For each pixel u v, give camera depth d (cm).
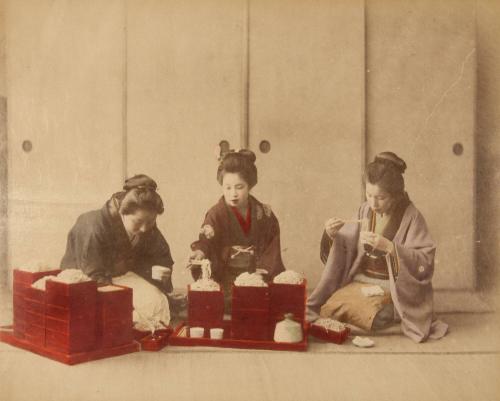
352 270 320
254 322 285
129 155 320
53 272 285
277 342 284
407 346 294
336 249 318
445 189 316
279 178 318
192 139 319
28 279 279
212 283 297
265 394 252
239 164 316
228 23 315
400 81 315
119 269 322
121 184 321
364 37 313
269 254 320
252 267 320
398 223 315
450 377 269
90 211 321
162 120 319
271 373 265
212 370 266
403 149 316
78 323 265
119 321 276
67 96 320
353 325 310
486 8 314
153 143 319
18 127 321
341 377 265
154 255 324
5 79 320
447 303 315
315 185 317
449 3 313
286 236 319
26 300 279
